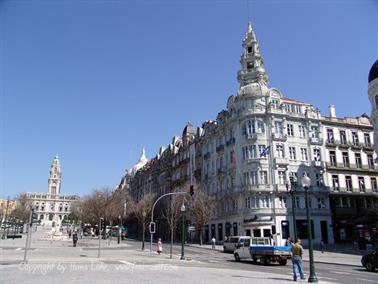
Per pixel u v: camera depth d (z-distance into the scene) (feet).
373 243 163.53
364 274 75.87
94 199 323.98
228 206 208.64
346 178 211.20
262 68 226.99
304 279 60.39
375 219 168.25
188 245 208.44
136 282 52.37
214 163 232.12
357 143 220.02
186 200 223.51
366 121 228.43
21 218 359.87
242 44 239.50
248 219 187.93
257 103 203.10
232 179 207.82
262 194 190.08
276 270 80.53
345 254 139.54
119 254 127.13
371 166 219.00
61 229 490.08
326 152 209.97
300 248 60.34
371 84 154.92
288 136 203.10
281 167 195.31
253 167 194.08
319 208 198.90
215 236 218.38
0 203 436.35
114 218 326.24
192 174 263.08
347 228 201.67
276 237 175.94
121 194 337.93
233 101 213.25
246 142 199.21
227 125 216.74
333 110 226.17
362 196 210.79
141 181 419.13
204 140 248.93
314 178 202.28
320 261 112.88
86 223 398.83
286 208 190.49
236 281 55.21
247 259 112.37
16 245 167.53
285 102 209.97
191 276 61.82
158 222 309.63
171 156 318.86
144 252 142.31
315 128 211.82
